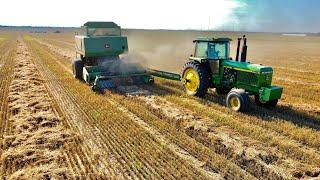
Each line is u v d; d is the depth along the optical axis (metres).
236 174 7.02
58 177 6.71
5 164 7.33
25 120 10.27
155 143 8.58
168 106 12.05
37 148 8.18
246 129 9.48
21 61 25.53
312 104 13.07
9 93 14.03
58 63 25.22
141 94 13.98
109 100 13.07
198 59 13.34
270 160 7.63
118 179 6.76
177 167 7.27
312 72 23.19
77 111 11.47
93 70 15.65
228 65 12.38
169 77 15.38
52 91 14.60
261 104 12.20
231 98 11.65
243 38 12.40
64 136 9.03
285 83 18.16
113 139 8.84
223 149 8.23
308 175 7.02
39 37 79.19
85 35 16.89
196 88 13.49
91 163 7.44
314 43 77.81
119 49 16.55
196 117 10.69
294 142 8.78
